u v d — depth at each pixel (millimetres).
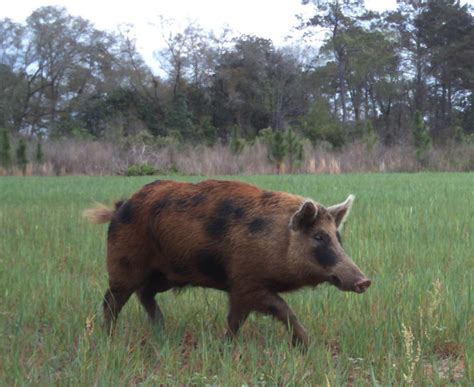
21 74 72562
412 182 25188
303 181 25969
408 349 5746
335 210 6672
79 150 39812
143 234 7141
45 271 9695
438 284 7578
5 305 8062
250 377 5703
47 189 23297
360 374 5863
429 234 12227
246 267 6625
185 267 7000
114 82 67188
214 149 39969
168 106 64875
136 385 5703
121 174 38094
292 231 6391
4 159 38188
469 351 6180
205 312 7801
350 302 7742
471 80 70312
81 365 5645
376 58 65812
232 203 6805
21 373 5602
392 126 68438
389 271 9578
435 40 69938
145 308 7613
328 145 43469
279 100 67062
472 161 40344
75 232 13367
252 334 7180
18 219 15234
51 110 73062
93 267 10320
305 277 6496
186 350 6742
